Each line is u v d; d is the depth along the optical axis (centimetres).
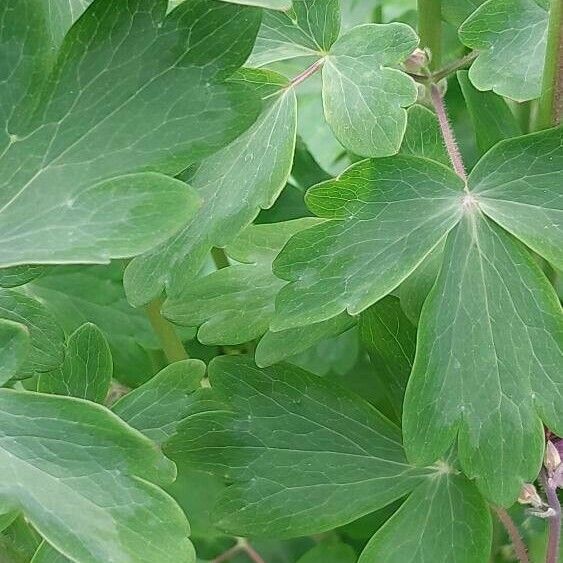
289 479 17
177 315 17
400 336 17
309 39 15
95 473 12
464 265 14
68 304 23
